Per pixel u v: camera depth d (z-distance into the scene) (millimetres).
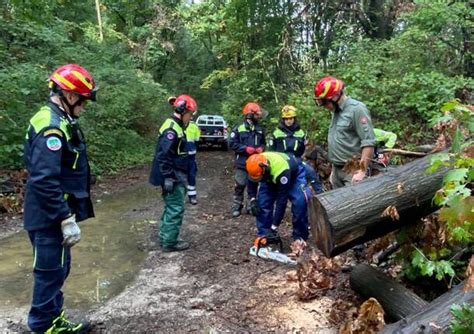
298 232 5051
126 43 20406
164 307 3715
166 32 23516
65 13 15117
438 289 3668
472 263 2439
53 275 2986
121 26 23469
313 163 7738
